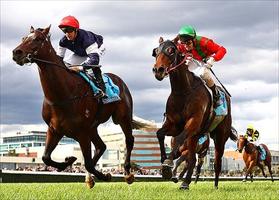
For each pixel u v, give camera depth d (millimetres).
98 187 11312
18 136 143875
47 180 25141
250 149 23078
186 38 9258
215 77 10109
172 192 8648
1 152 146625
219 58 9453
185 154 12617
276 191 9289
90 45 8648
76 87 8023
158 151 106688
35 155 102938
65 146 79875
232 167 98688
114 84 9422
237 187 11641
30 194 7844
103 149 9188
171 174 8336
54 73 7742
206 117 9367
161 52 8492
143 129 10523
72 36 8555
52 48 7859
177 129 9133
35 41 7574
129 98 9867
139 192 8578
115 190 9625
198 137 9539
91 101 8305
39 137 141750
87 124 8211
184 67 8859
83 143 8180
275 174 67062
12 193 8094
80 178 26156
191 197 7305
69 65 8320
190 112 8836
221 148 10617
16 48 7445
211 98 9312
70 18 8500
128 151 10117
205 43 9445
